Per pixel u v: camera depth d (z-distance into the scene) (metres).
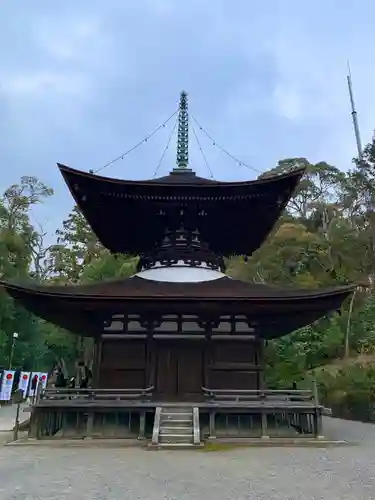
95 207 24.58
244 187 23.20
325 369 41.41
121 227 26.75
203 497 10.03
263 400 20.31
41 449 17.27
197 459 14.91
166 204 24.12
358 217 68.38
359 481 11.79
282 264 56.25
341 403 35.44
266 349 44.31
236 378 21.36
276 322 22.47
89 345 52.03
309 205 72.50
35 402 19.61
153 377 21.22
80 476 12.25
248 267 56.06
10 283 20.09
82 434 19.73
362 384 34.53
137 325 22.14
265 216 25.66
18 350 56.62
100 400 19.92
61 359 57.34
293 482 11.59
